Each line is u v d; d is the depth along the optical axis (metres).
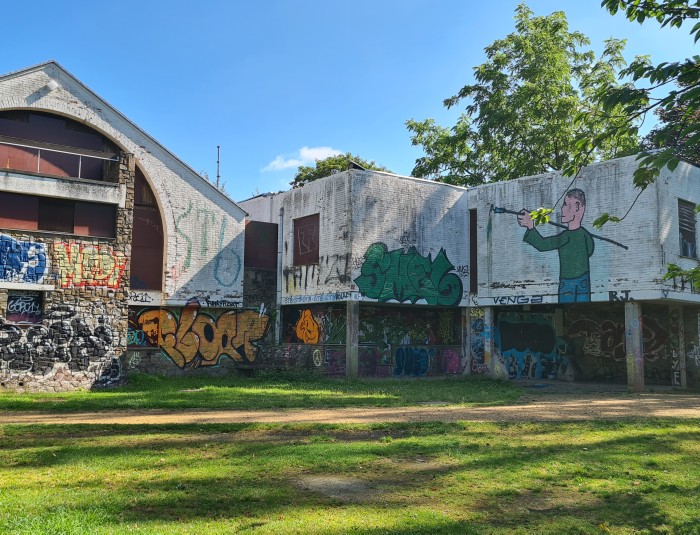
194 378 23.62
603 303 25.62
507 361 26.83
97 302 20.41
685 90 5.46
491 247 25.73
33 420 12.84
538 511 6.90
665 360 25.67
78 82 22.81
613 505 7.13
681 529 6.36
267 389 19.64
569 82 34.88
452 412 14.50
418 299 25.23
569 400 18.28
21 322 19.41
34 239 19.58
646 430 12.03
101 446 9.90
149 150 24.48
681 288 21.50
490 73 35.56
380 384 22.06
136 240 24.48
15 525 5.61
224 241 26.02
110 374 20.34
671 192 21.77
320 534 5.90
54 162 21.80
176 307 24.94
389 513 6.60
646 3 5.77
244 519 6.32
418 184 25.73
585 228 22.75
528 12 35.78
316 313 26.55
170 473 8.14
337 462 8.88
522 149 35.25
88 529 5.65
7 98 21.30
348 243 23.86
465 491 7.55
